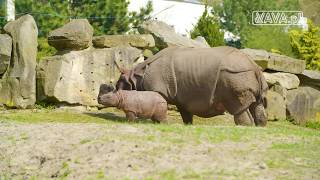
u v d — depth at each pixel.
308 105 37.97
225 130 21.41
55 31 31.38
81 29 30.94
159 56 26.88
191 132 20.61
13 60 30.12
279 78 37.09
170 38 33.72
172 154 17.77
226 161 17.08
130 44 32.47
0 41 29.95
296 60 38.81
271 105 35.34
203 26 48.16
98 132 20.61
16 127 22.30
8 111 28.66
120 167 17.03
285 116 36.56
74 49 31.05
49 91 29.64
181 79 25.94
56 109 29.58
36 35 30.83
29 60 30.05
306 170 16.38
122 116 28.42
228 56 25.56
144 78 26.83
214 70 25.39
